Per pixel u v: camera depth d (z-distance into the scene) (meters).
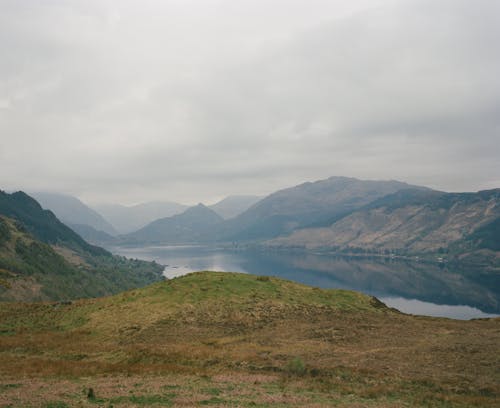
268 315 61.56
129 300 67.00
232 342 47.62
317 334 52.03
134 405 22.72
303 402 25.17
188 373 33.91
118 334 52.53
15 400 23.36
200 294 67.75
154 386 28.30
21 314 64.00
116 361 39.59
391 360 39.09
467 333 53.50
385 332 53.75
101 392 26.08
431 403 26.98
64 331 56.03
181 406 22.77
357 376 33.78
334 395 27.88
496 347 43.81
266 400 25.23
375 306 74.31
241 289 71.94
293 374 34.78
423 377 33.41
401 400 27.62
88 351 43.94
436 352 42.19
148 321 56.94
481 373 34.69
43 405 22.36
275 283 78.50
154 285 74.38
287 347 44.78
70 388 27.09
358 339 49.69
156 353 41.31
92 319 59.81
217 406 23.14
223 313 60.84
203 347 44.94
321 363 37.88
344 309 68.69
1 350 44.78
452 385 31.53
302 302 69.25
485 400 27.97
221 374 33.91
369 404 25.64
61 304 70.25
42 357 41.41
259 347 44.88
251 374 34.28
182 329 54.16
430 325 59.53
